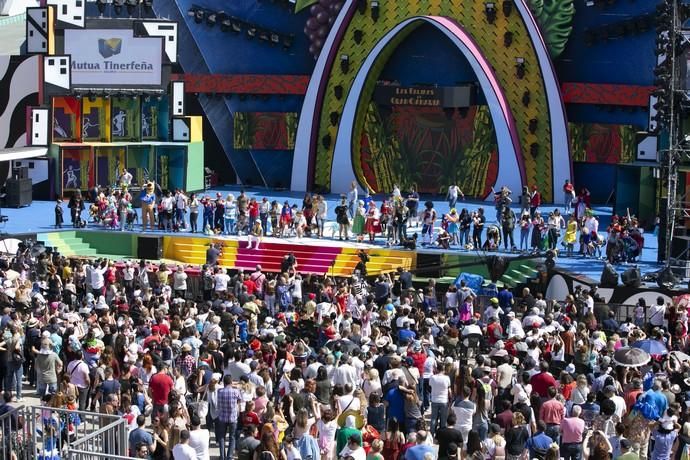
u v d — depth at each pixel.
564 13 99.31
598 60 100.00
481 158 100.75
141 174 97.88
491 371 47.16
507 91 99.69
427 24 101.69
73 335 50.97
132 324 54.56
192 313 56.66
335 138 102.94
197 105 107.88
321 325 56.09
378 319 59.56
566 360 52.44
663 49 74.69
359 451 37.44
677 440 41.16
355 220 83.12
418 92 100.75
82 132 96.44
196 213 84.88
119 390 46.16
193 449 38.56
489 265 76.06
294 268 75.19
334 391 42.69
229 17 105.44
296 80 105.06
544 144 99.69
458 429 42.47
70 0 95.75
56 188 95.44
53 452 40.44
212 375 44.84
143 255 83.00
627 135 99.50
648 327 58.94
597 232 81.38
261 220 84.81
